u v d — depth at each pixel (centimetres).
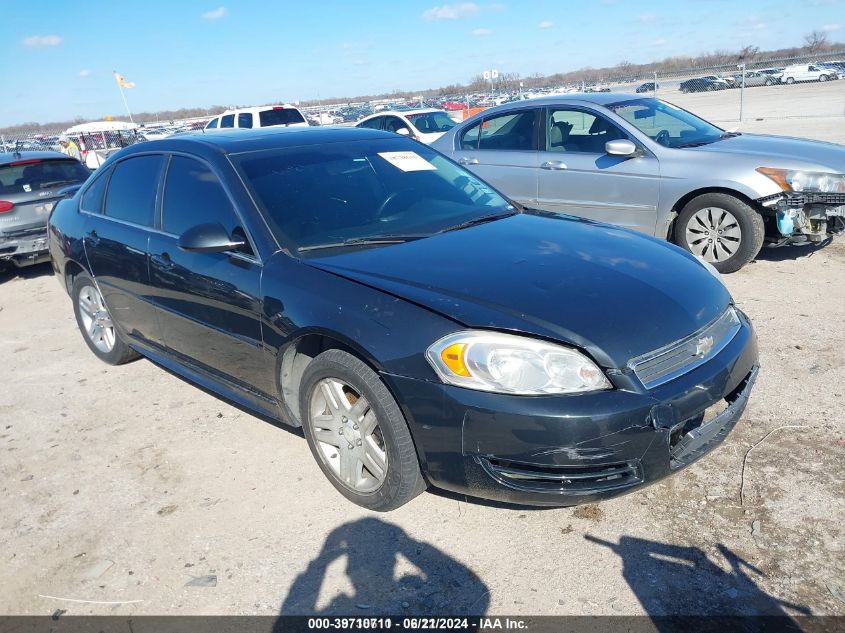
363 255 324
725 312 310
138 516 322
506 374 256
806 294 534
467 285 289
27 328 640
